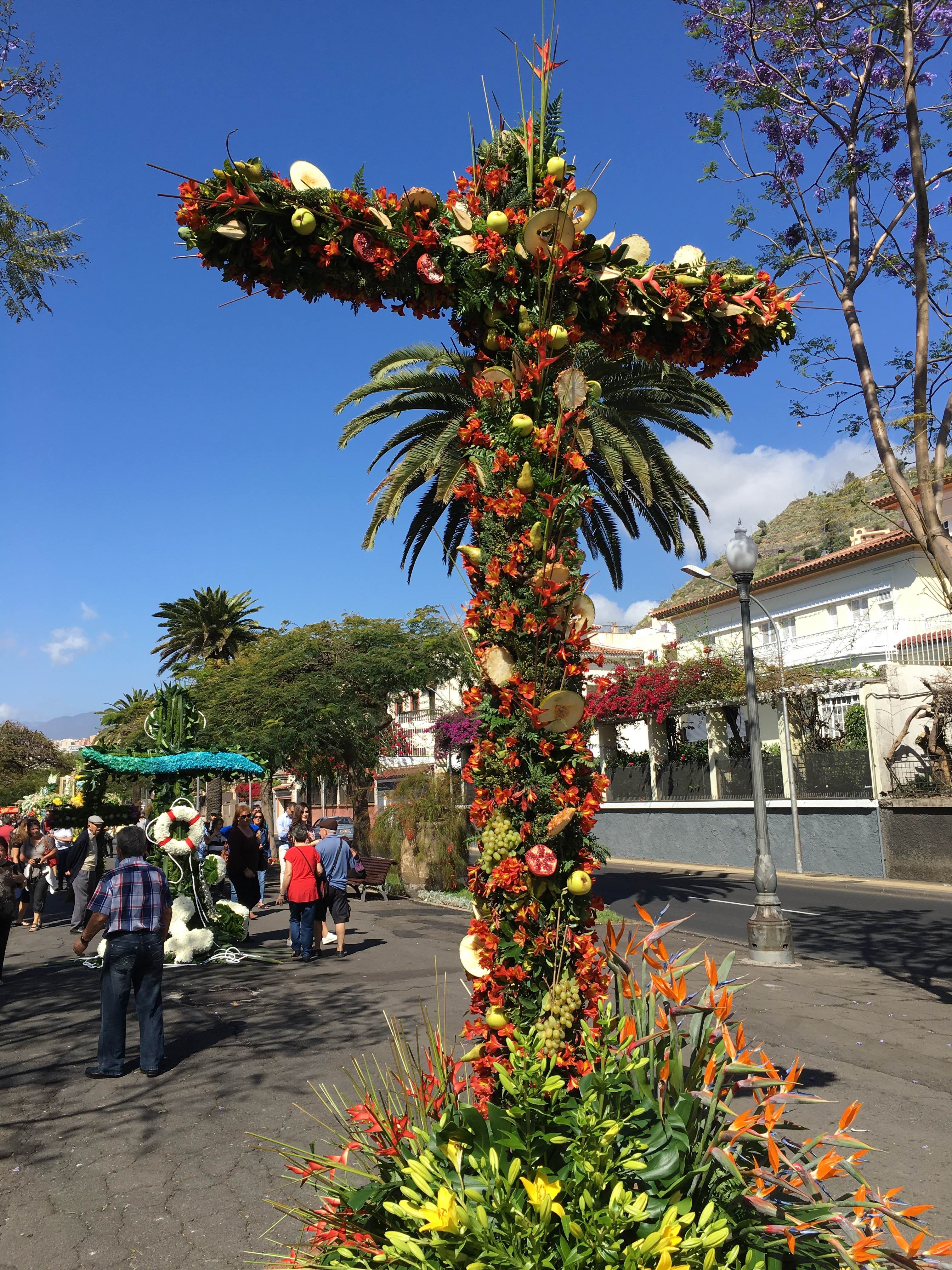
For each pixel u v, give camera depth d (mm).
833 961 10875
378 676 21625
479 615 3201
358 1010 8180
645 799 31891
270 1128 5262
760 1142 2799
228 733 21750
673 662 29094
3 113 10320
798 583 34062
